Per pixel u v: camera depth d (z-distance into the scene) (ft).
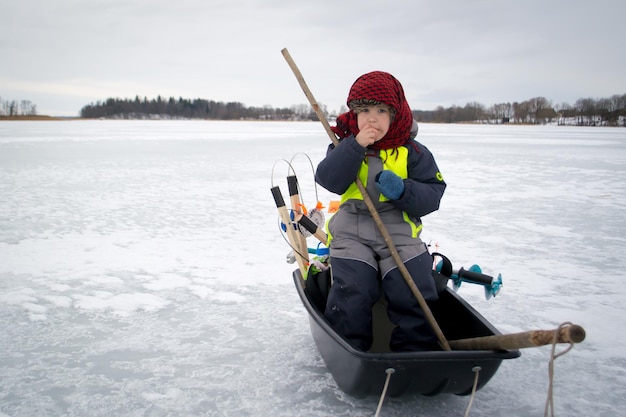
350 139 7.38
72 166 39.55
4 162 42.14
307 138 86.63
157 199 24.93
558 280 12.93
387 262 7.27
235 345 8.91
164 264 13.97
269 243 16.49
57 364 8.12
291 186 9.23
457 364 5.94
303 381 7.59
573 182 32.60
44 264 13.83
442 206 23.61
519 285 12.53
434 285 7.30
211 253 15.16
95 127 150.61
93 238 16.89
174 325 9.81
